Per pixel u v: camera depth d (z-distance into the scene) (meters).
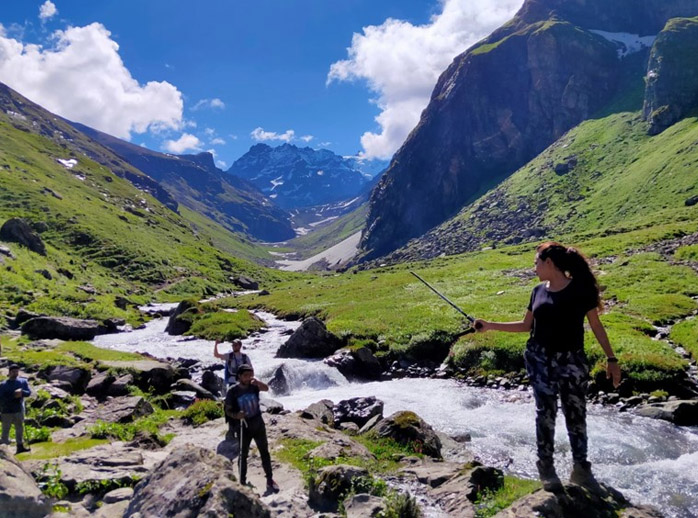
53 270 70.75
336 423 19.48
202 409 19.45
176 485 7.22
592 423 19.81
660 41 185.00
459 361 31.09
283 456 13.02
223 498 6.65
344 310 54.53
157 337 49.28
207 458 7.79
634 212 126.19
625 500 6.93
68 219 129.62
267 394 28.72
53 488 9.45
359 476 10.18
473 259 102.38
